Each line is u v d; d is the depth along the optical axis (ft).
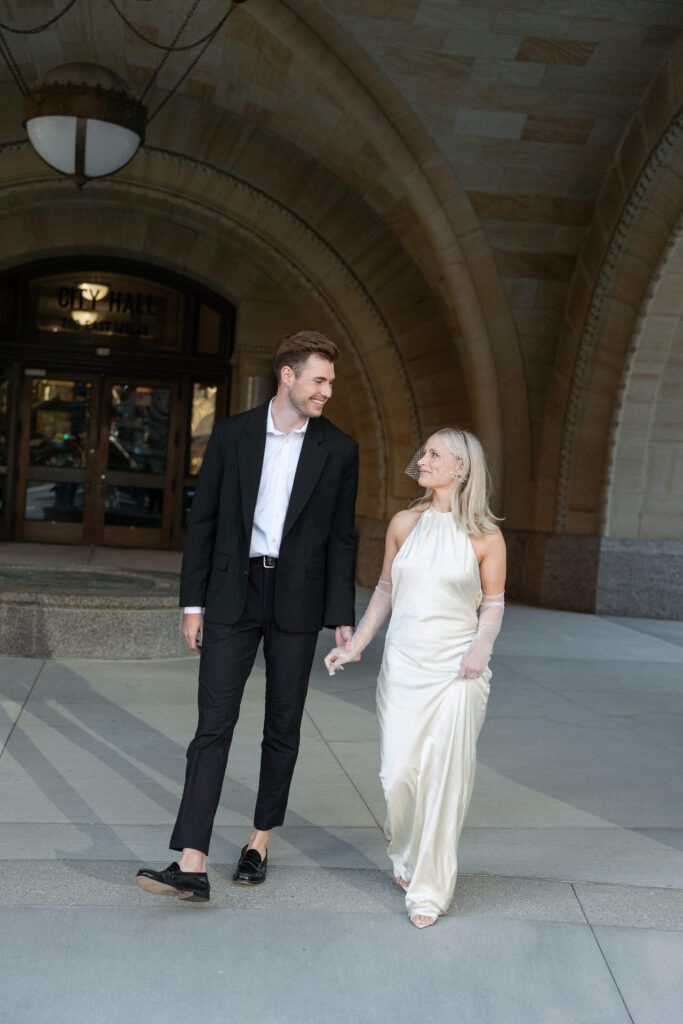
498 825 14.29
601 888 12.01
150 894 11.18
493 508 43.45
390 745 11.42
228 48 36.65
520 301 41.47
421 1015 9.03
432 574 11.53
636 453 40.29
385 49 34.30
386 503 47.52
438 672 11.43
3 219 51.19
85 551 53.42
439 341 44.93
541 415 43.21
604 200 38.45
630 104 35.78
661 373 39.17
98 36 37.09
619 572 40.27
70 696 20.89
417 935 10.54
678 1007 9.38
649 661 29.60
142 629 25.23
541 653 29.94
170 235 52.75
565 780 16.71
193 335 56.95
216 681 11.51
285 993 9.27
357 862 12.54
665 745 19.44
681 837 14.07
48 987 9.10
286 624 11.60
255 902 11.15
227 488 11.63
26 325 55.98
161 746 17.47
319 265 44.98
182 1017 8.77
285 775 11.83
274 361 11.73
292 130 41.81
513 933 10.68
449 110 36.35
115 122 31.24
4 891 11.03
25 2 34.76
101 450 57.21
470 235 39.91
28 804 14.05
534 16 32.32
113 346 56.44
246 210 44.27
